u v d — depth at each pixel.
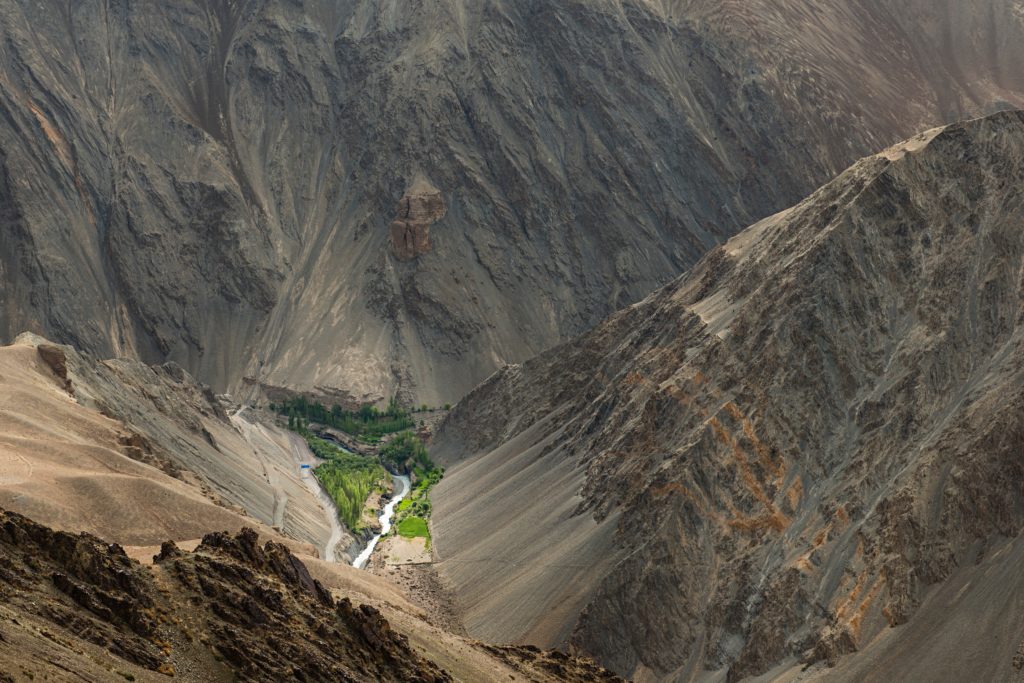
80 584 60.94
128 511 104.56
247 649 63.78
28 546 61.12
